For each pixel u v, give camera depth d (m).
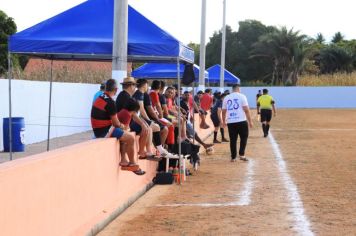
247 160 15.96
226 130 29.75
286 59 75.56
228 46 84.00
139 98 11.28
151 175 12.20
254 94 66.75
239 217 8.83
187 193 11.01
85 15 12.12
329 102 65.88
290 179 12.53
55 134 23.14
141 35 11.79
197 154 14.05
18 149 17.33
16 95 19.16
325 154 17.59
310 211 9.23
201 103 26.61
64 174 6.94
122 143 9.70
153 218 8.85
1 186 5.18
